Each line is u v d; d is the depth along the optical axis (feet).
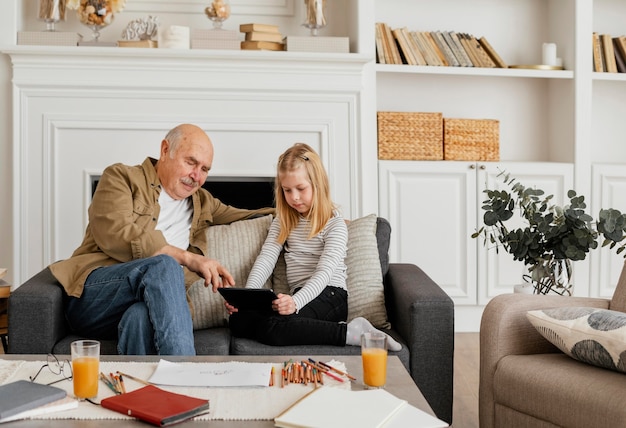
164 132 12.51
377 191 13.10
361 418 4.87
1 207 12.45
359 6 12.87
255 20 13.46
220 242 9.07
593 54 13.85
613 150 14.88
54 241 12.37
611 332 6.37
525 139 14.61
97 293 7.99
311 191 8.74
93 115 12.35
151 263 7.70
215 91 12.53
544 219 9.06
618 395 5.91
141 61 12.33
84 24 12.42
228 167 12.71
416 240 13.23
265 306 7.88
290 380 5.78
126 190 8.65
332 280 8.64
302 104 12.75
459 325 13.62
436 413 7.84
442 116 14.15
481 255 13.33
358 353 7.79
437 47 13.55
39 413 4.99
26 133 12.26
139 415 4.93
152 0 13.15
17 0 12.42
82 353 5.32
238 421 4.96
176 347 7.43
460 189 13.29
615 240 8.74
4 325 9.12
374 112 13.07
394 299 8.63
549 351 7.45
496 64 13.70
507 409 7.00
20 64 12.17
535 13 14.51
